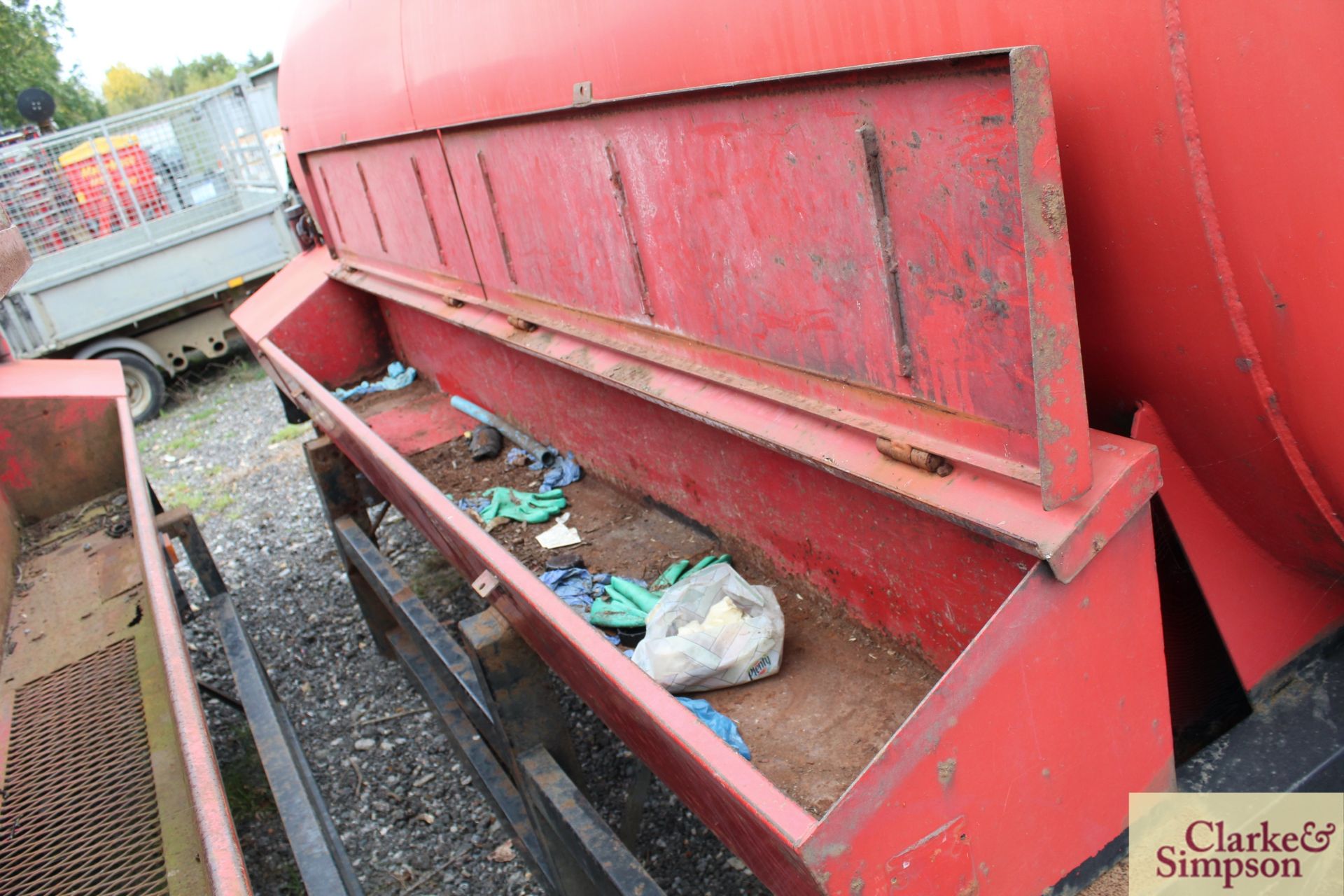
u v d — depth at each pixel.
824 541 2.29
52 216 9.45
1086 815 1.62
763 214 1.81
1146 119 1.28
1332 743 1.76
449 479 3.97
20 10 23.56
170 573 4.27
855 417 1.78
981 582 1.82
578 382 3.25
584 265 2.60
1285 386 1.37
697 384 2.26
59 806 2.23
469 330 4.00
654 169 2.10
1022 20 1.34
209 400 10.21
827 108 1.55
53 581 3.42
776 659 2.27
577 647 1.92
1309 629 1.90
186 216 10.23
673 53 1.90
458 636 4.45
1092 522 1.41
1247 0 1.15
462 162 3.10
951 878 1.48
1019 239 1.29
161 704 2.51
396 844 3.37
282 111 5.05
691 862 2.91
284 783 2.91
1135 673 1.61
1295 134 1.17
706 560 2.74
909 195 1.45
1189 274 1.37
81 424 3.98
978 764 1.45
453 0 2.83
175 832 2.06
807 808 1.90
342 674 4.54
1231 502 1.70
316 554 5.94
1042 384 1.31
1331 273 1.24
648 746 1.92
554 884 2.73
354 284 4.80
